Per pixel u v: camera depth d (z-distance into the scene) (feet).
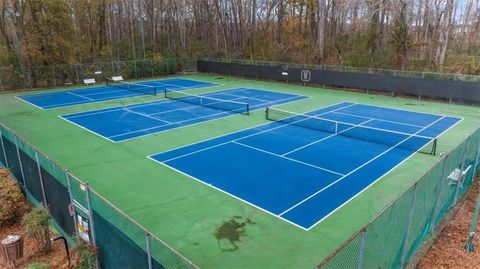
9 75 105.91
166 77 133.39
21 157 40.27
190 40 172.45
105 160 49.11
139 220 33.86
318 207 36.32
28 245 33.24
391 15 123.65
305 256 28.68
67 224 31.53
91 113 76.59
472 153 41.04
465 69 95.76
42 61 117.80
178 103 86.43
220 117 72.84
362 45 112.88
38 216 31.42
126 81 124.06
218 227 32.76
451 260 28.43
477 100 84.69
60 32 119.14
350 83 104.06
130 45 159.84
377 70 101.81
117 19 178.19
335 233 31.78
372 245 20.80
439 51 115.85
